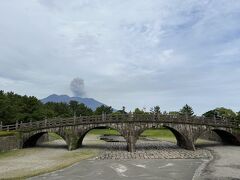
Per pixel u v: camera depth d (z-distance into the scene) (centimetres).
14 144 5781
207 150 6091
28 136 6097
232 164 4459
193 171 3941
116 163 4550
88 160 4816
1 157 4850
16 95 10881
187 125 6266
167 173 3809
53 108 13700
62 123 6091
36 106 9838
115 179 3453
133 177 3566
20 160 4600
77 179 3422
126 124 6028
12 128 6278
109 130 13225
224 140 7331
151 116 6125
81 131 6062
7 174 3538
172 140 8581
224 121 6606
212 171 3931
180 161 4781
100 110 14588
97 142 7862
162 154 5516
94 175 3653
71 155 5234
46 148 6247
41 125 6122
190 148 6150
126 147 6600
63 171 3866
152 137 9800
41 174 3638
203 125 6375
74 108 15062
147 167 4231
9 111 8144
